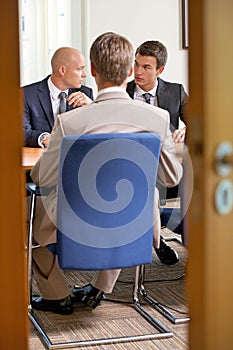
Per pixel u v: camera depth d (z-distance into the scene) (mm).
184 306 3266
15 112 1606
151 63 4027
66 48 3914
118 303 3330
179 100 4156
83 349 2748
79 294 3289
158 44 4035
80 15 5805
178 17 6227
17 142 1617
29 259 3070
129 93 4168
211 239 1437
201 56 1382
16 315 1674
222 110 1405
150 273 3873
